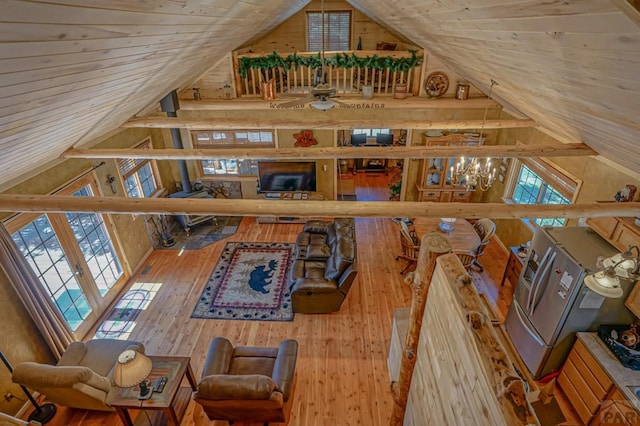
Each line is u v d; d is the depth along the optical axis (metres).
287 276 6.03
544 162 5.50
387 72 6.51
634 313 3.34
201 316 5.22
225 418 3.64
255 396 3.23
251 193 8.12
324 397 4.02
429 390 2.34
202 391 3.26
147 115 6.52
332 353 4.57
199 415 3.88
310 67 6.50
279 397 3.29
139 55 2.42
